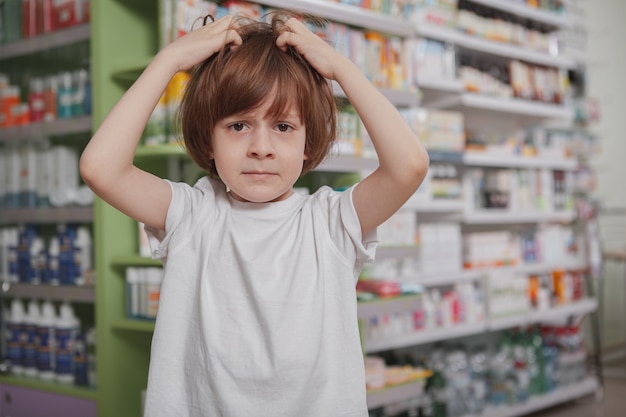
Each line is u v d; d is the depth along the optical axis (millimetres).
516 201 4578
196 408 1164
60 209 2928
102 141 1125
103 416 2686
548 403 4289
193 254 1214
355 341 1200
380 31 3039
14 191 3186
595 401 4559
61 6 3021
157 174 2729
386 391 2984
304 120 1170
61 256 2990
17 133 3070
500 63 4668
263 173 1141
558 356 4719
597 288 5852
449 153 3926
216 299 1177
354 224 1197
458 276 3988
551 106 4699
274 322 1148
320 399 1162
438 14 3973
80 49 3219
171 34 2475
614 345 5902
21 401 3031
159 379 1180
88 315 3236
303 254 1200
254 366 1141
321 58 1184
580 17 5766
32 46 3035
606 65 5996
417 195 3699
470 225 4711
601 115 5953
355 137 2863
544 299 4645
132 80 2773
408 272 3740
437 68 3953
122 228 2750
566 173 5055
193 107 1188
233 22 1227
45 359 3053
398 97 3033
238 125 1142
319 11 2734
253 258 1179
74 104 2988
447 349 4180
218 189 1287
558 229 4941
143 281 2621
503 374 4250
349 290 1204
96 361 2814
